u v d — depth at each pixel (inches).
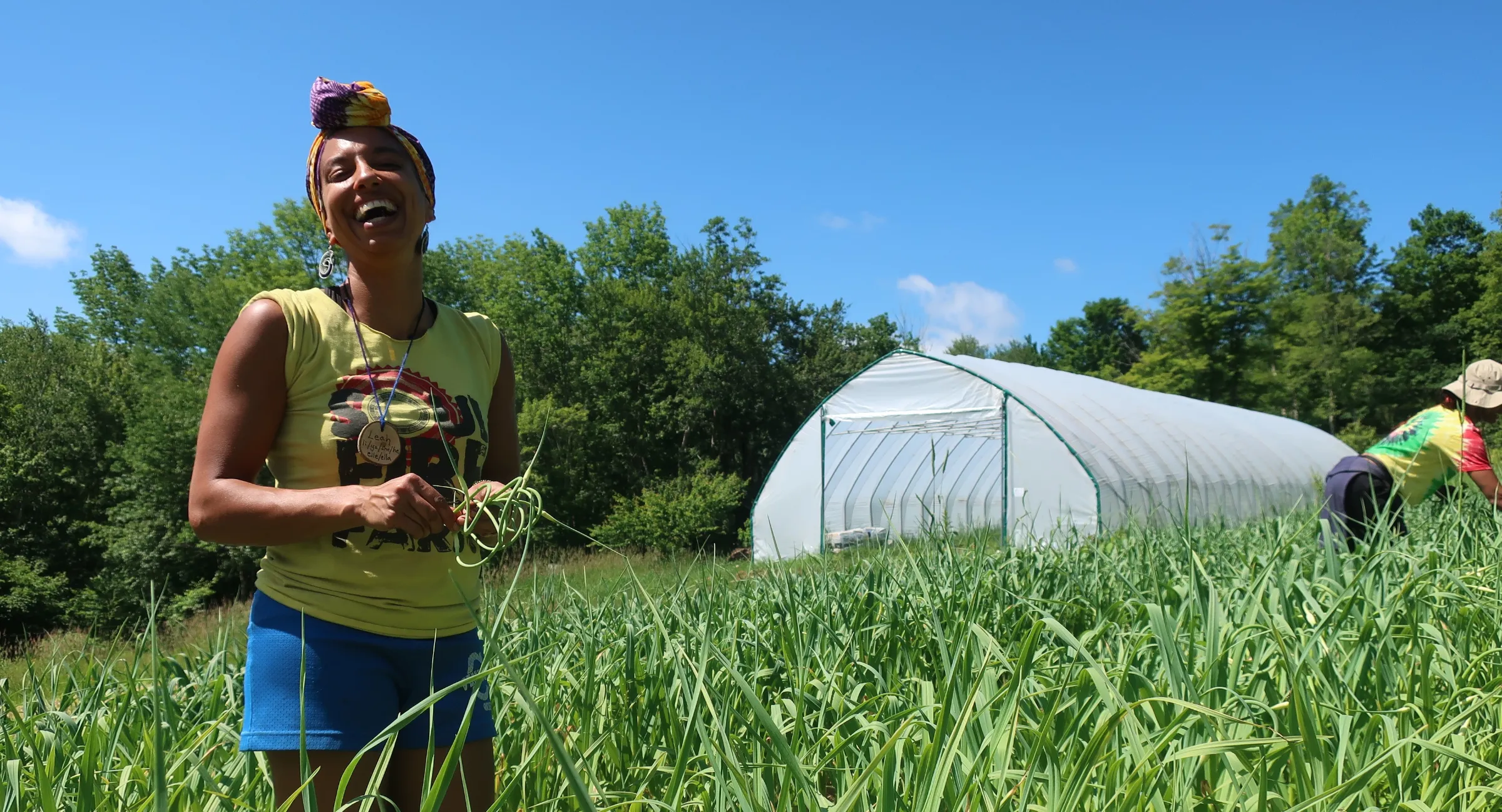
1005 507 571.5
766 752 82.0
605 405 1411.2
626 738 98.6
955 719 80.6
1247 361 1670.8
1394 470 196.2
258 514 65.6
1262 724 77.0
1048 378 666.2
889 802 65.6
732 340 1487.5
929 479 692.7
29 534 1186.0
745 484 1033.5
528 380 1473.9
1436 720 82.2
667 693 100.1
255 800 82.0
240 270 1357.0
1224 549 198.2
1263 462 735.7
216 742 98.0
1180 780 72.9
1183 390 1675.7
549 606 160.2
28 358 1396.4
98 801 79.4
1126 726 73.5
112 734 92.6
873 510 705.0
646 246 1712.6
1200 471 634.8
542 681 114.3
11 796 72.7
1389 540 148.8
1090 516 538.9
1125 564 177.8
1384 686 92.1
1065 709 86.8
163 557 1023.0
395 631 71.4
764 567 200.7
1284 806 67.8
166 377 1224.8
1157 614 86.9
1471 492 193.9
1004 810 65.4
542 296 1508.4
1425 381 1823.3
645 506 974.4
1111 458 565.9
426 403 74.9
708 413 1475.1
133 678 104.3
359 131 75.0
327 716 68.1
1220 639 96.1
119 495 1223.5
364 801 62.4
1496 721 85.9
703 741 67.7
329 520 65.2
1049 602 139.1
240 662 140.9
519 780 75.6
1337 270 1903.3
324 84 74.0
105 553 1058.7
